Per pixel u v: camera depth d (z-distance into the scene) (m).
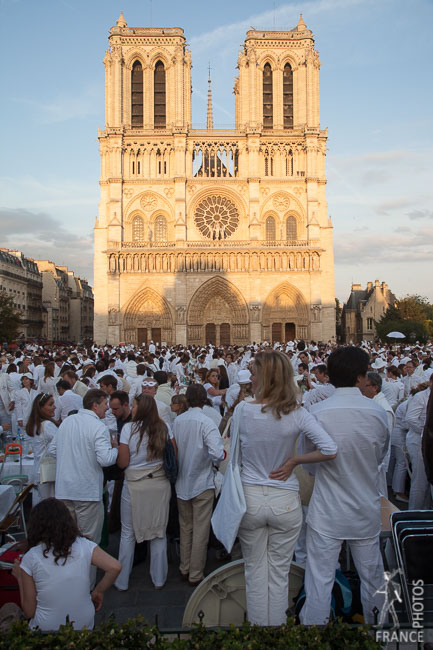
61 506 9.55
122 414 17.25
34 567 9.27
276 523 9.70
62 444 13.78
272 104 115.69
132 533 14.13
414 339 116.75
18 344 110.06
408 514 10.55
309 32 113.56
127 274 109.56
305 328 110.25
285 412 9.73
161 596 13.71
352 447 9.83
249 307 109.31
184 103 113.31
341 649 7.60
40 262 170.62
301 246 110.38
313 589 9.89
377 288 144.12
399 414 20.73
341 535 9.88
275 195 112.69
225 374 29.39
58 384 20.25
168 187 112.00
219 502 10.09
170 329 110.00
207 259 110.06
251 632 7.70
